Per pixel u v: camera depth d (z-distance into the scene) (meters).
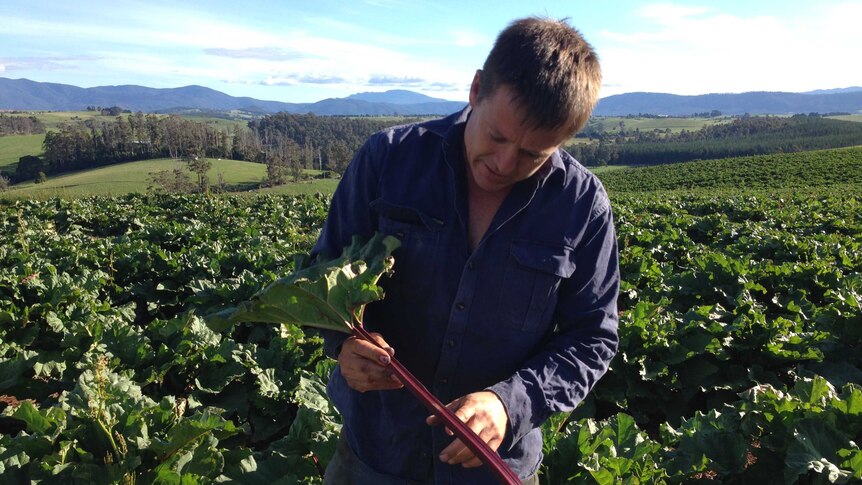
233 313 1.88
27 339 6.83
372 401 2.20
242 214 21.33
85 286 8.51
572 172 2.00
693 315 7.14
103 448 3.77
